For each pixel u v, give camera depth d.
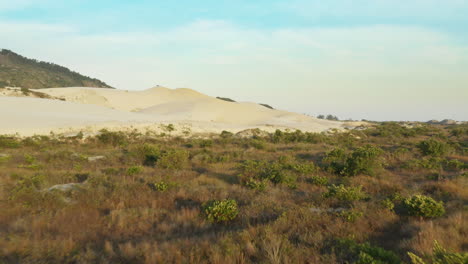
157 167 15.38
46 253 5.29
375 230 6.43
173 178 12.45
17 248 5.42
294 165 14.71
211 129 51.31
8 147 25.34
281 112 125.38
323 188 10.73
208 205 7.84
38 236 6.05
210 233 6.37
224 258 4.84
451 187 9.84
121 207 8.32
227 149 25.83
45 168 15.17
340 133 53.94
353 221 6.78
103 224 7.00
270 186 11.02
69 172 13.37
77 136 31.56
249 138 40.12
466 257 3.96
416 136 48.56
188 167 15.86
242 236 5.73
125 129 39.66
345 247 5.23
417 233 5.77
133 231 6.56
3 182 10.85
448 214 7.12
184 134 42.03
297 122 95.75
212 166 16.14
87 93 111.62
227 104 119.25
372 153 13.61
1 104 55.34
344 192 8.80
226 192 9.67
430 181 11.70
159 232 6.54
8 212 7.60
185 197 9.41
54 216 7.40
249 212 7.69
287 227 6.45
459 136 48.28
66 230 6.57
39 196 8.73
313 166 14.63
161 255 5.02
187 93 153.75
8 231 6.39
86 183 10.66
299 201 8.81
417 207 7.12
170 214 7.60
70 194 9.32
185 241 5.66
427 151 20.66
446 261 4.06
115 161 18.14
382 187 10.73
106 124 42.97
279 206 8.16
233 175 13.24
